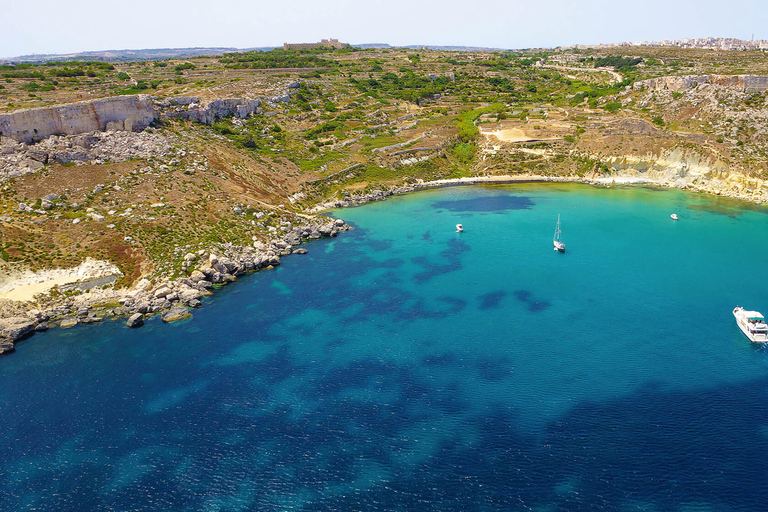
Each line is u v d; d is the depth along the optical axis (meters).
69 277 94.62
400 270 103.62
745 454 54.62
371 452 56.78
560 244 110.50
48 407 65.62
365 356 74.44
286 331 82.00
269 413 63.38
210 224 114.69
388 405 63.97
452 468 54.28
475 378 68.56
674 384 66.31
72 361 75.62
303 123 188.75
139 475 54.81
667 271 99.25
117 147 126.31
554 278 97.69
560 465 54.09
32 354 77.62
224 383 69.38
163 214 112.19
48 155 115.94
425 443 57.72
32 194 108.00
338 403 64.75
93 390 68.81
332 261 109.62
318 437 59.19
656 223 126.56
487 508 49.47
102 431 61.19
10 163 111.50
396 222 134.00
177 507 50.91
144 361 75.12
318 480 53.41
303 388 67.81
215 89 185.12
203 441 59.19
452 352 74.69
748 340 76.12
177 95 164.50
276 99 195.25
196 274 98.50
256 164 150.88
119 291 93.62
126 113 132.62
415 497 51.00
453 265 105.19
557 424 59.78
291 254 114.75
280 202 137.75
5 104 124.81
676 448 55.72
